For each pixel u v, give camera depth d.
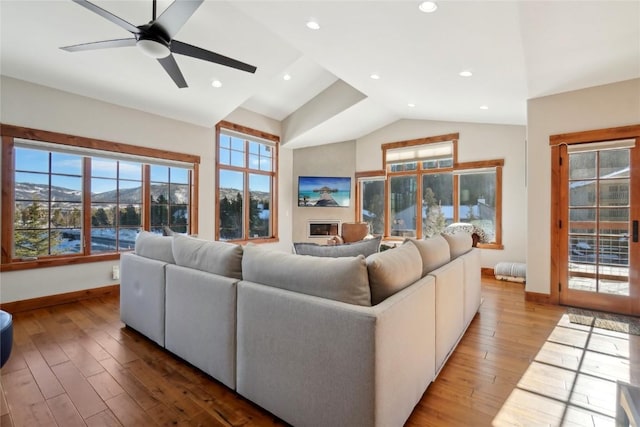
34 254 3.51
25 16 2.61
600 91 3.38
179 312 2.17
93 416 1.63
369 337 1.26
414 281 1.83
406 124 6.20
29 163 3.45
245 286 1.74
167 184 4.70
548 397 1.80
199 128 5.05
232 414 1.66
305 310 1.46
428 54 3.05
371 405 1.26
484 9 2.18
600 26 2.26
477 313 3.30
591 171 3.46
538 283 3.72
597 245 3.43
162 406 1.71
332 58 3.42
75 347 2.44
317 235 6.94
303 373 1.48
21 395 1.80
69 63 3.25
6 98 3.23
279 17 2.68
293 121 6.42
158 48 2.20
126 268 2.78
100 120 3.90
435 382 1.96
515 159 5.08
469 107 4.59
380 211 6.68
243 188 6.08
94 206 3.96
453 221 5.69
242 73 3.84
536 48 2.63
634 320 3.09
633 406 1.26
